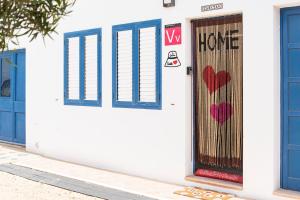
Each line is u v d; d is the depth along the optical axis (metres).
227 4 6.38
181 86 6.96
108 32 8.12
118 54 7.95
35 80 9.77
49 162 8.95
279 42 6.04
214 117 6.78
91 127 8.48
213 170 6.83
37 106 9.72
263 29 6.02
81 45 8.64
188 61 6.96
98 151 8.36
